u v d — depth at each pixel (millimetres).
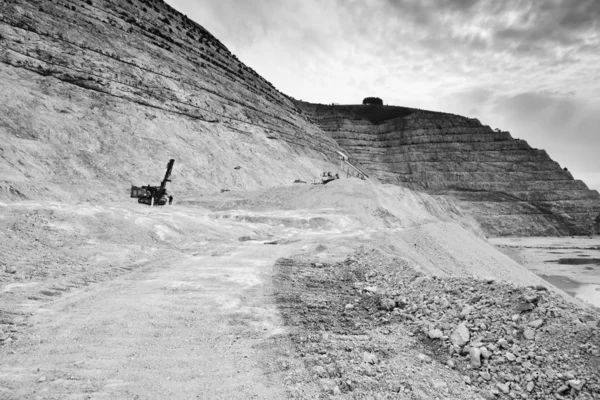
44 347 6316
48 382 5090
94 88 51562
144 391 4953
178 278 12133
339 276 12969
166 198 37094
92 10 63094
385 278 11852
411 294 9312
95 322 7680
